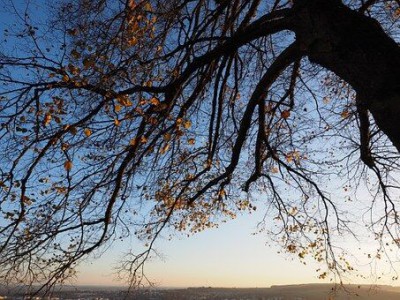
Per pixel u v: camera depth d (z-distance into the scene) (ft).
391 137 11.57
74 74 18.29
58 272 21.90
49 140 19.04
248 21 23.99
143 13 20.84
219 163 30.30
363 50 12.50
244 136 21.42
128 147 23.27
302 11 14.67
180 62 24.32
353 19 13.16
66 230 22.21
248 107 19.67
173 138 26.22
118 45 20.53
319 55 13.61
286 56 16.71
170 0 23.02
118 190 22.99
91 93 20.02
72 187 22.26
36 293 21.52
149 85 20.90
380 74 12.01
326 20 13.53
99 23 20.86
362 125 21.48
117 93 18.75
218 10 24.09
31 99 18.83
